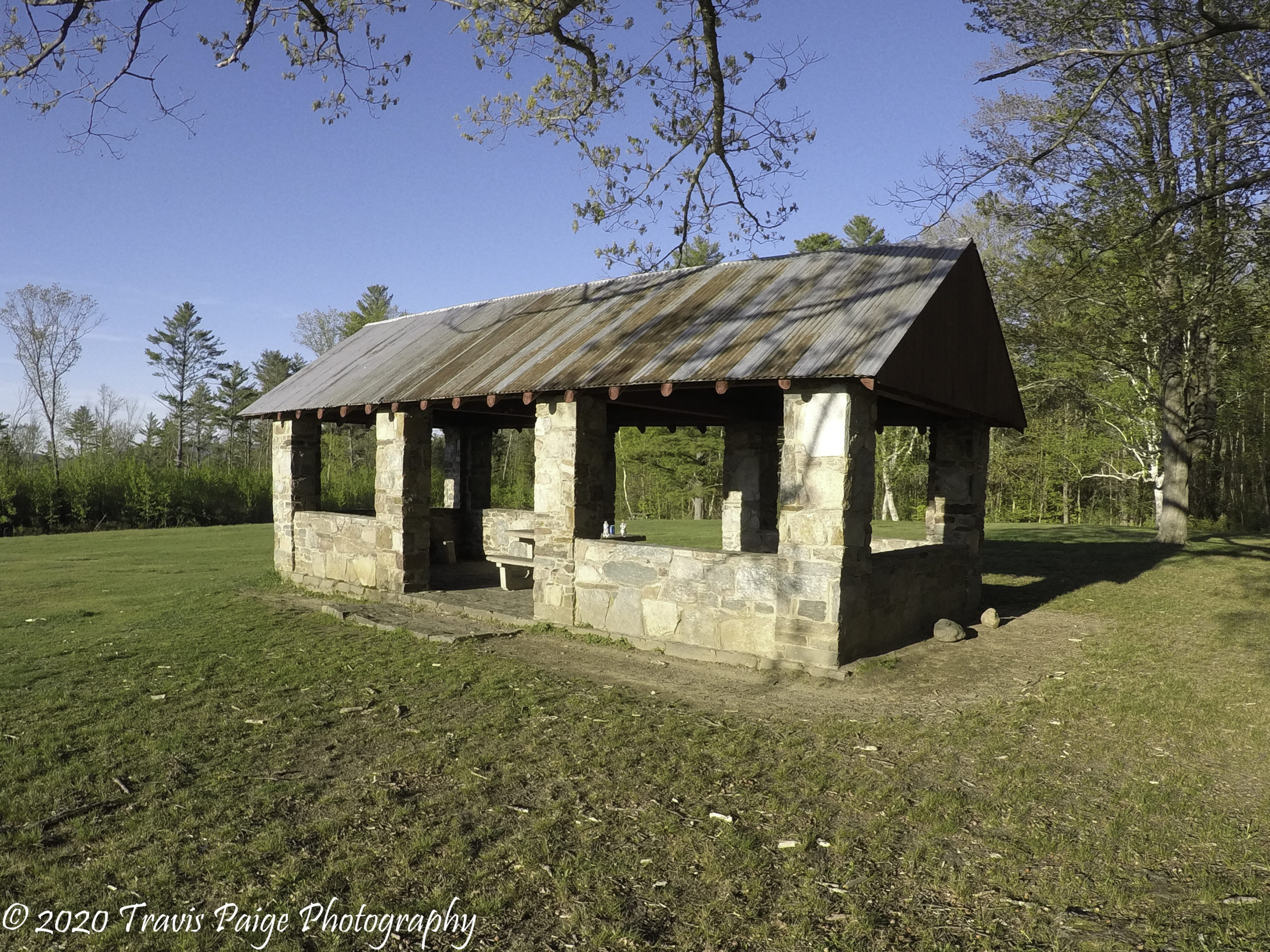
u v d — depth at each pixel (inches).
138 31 282.8
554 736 208.7
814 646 266.5
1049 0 409.7
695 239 426.0
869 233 1402.6
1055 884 135.5
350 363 470.9
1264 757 194.4
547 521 338.0
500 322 430.9
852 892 133.1
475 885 135.1
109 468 1139.3
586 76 365.1
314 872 139.1
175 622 364.2
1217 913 125.3
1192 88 425.7
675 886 135.4
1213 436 1011.9
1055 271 621.9
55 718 223.9
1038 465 1195.3
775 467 471.2
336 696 245.4
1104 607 404.2
